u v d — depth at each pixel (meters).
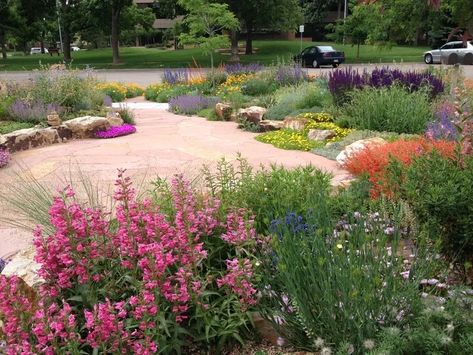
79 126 10.23
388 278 2.41
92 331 2.35
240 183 4.18
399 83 9.95
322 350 2.21
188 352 2.73
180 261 2.64
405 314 2.42
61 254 2.51
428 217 2.94
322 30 56.47
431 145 4.79
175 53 46.16
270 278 2.87
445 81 10.64
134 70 34.12
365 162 5.19
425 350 2.16
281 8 35.00
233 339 2.80
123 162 7.83
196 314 2.55
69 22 39.34
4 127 10.11
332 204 3.85
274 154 8.20
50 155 8.52
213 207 3.19
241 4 33.62
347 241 2.88
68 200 4.30
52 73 12.96
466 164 3.00
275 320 2.74
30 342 2.26
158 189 3.79
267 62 33.94
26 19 43.91
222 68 21.89
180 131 11.09
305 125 9.79
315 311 2.47
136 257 2.62
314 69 28.08
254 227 3.35
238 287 2.60
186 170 7.03
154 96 20.05
